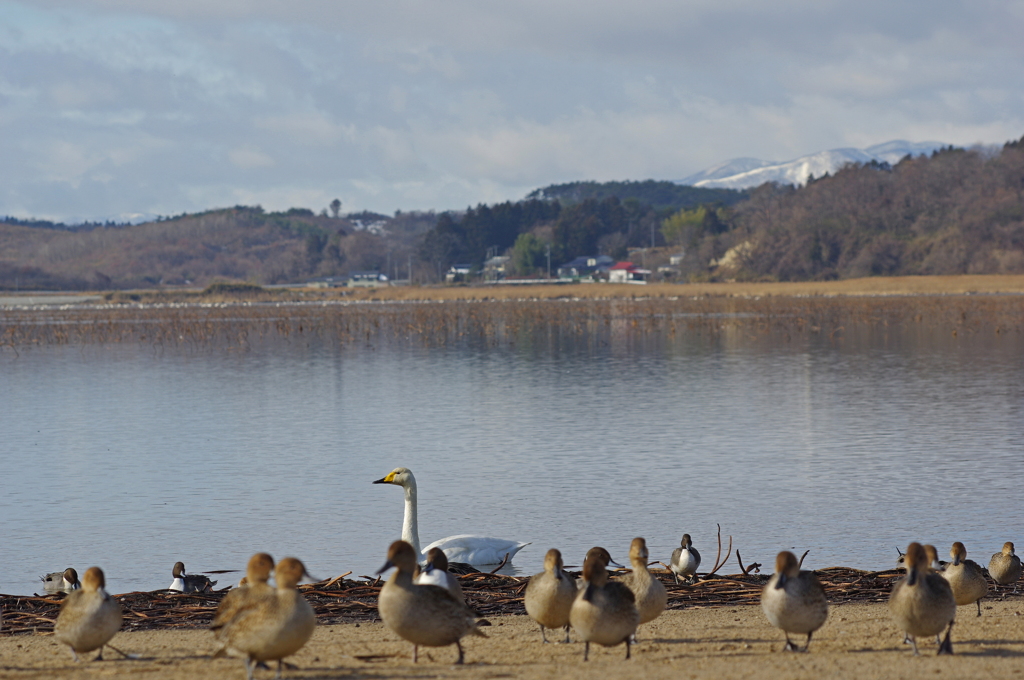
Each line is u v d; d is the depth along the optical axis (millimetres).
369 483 23984
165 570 16953
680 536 18734
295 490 23281
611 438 29875
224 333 88188
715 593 14305
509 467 25688
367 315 117688
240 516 20750
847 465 25156
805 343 67562
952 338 69750
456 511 21031
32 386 46875
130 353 66812
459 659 10328
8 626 12773
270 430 32625
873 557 17094
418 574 11578
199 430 32812
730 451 27422
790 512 20406
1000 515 19781
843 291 170500
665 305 131375
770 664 9906
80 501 22328
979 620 12445
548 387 43719
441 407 37656
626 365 53656
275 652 8867
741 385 43469
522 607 13695
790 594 10039
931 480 23172
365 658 10641
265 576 9336
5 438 31531
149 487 23781
